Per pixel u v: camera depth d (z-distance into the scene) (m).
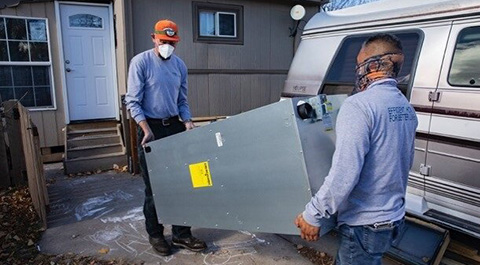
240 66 6.88
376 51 1.59
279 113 1.76
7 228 3.35
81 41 6.00
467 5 2.65
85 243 3.18
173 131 2.96
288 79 4.02
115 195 4.38
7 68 5.62
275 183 1.87
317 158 1.77
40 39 5.75
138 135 2.86
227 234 3.36
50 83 5.93
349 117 1.50
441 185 2.77
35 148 3.43
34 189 3.61
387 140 1.51
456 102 2.63
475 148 2.53
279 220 1.91
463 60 2.63
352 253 1.65
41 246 3.12
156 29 2.73
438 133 2.74
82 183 4.86
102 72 6.22
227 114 6.88
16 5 5.46
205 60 6.50
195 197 2.37
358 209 1.59
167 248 2.98
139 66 2.72
